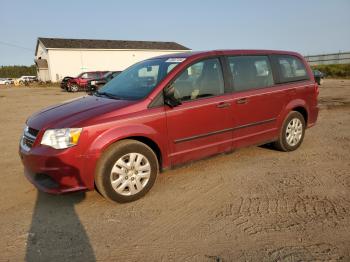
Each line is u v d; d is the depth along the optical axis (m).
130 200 3.77
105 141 3.49
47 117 3.74
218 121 4.41
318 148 5.86
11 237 3.07
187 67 4.19
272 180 4.35
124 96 4.12
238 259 2.66
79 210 3.61
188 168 4.88
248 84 4.82
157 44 47.50
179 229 3.16
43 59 41.88
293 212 3.44
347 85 22.55
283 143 5.46
